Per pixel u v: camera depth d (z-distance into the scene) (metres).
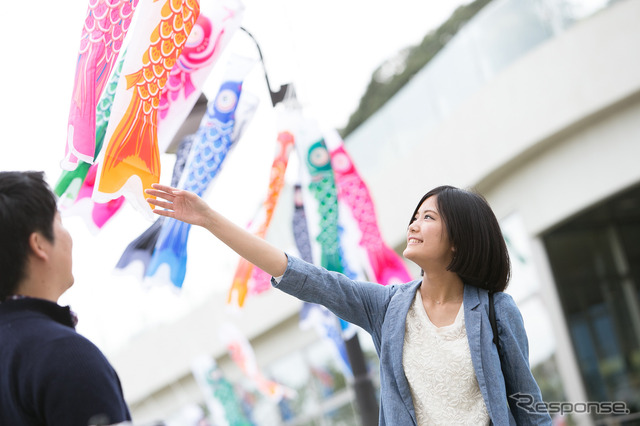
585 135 9.17
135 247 3.02
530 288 10.05
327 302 2.25
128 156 2.38
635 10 8.68
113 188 2.33
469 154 10.34
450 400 2.12
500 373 2.12
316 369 14.55
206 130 3.20
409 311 2.25
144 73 2.47
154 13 2.52
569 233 10.12
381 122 12.01
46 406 1.56
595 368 9.66
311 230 4.35
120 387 1.68
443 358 2.14
